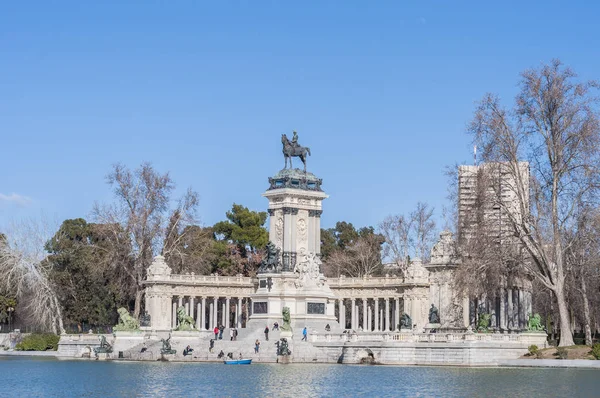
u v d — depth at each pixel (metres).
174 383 108.50
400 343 139.38
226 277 198.12
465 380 108.06
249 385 105.31
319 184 178.88
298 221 174.62
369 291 192.00
